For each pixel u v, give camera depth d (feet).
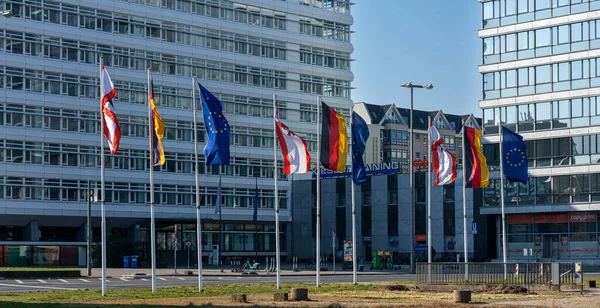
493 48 333.42
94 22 373.40
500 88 330.75
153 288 162.40
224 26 412.98
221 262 374.43
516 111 327.06
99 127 374.84
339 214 402.72
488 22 335.06
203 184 403.95
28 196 355.15
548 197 318.45
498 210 328.70
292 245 428.15
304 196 423.23
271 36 428.56
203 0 407.03
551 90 319.06
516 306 123.85
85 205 369.09
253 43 422.82
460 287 165.58
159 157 160.76
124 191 380.17
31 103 356.18
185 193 399.85
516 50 327.67
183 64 399.44
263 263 394.73
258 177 422.82
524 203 324.19
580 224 312.50
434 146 199.82
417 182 375.45
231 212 410.93
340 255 397.80
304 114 437.58
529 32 325.21
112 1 378.53
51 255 327.88
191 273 256.32
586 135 310.86
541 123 321.11
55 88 362.94
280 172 429.79
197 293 158.81
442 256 360.89
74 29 367.66
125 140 380.78
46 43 360.69
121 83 379.96
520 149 203.41
